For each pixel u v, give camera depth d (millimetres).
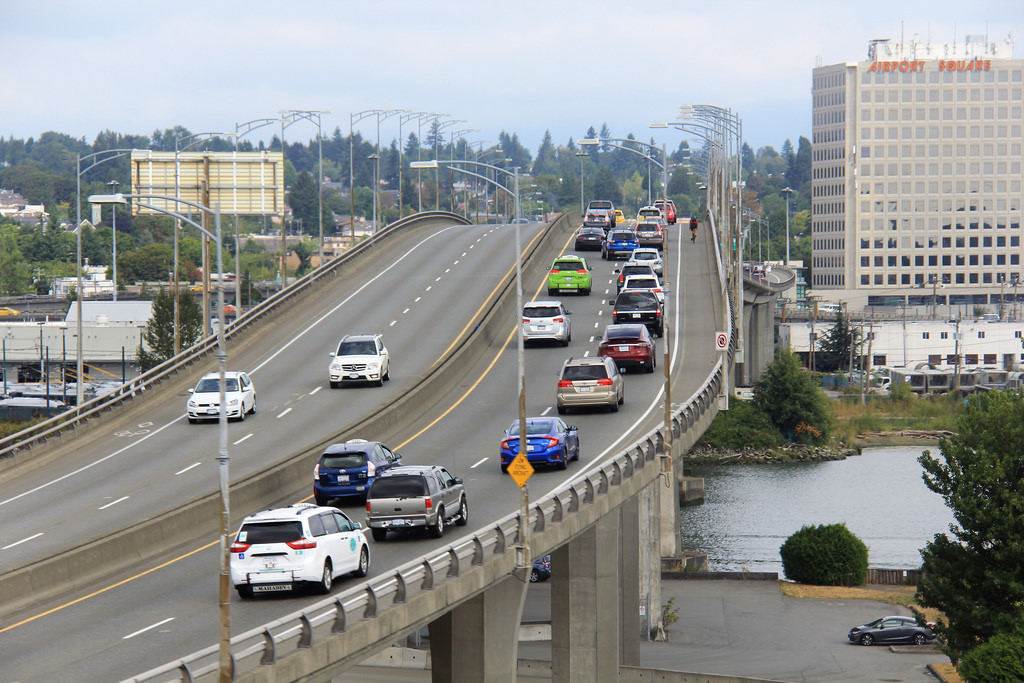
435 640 87500
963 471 138500
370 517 93562
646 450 119375
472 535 80438
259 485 114438
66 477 130750
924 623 142625
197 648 70250
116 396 164125
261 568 77125
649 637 164625
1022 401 141250
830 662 152875
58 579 87312
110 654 70000
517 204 96750
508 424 147125
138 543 97250
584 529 100812
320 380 173625
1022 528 132625
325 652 63844
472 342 184625
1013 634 120750
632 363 171750
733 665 151000
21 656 70188
